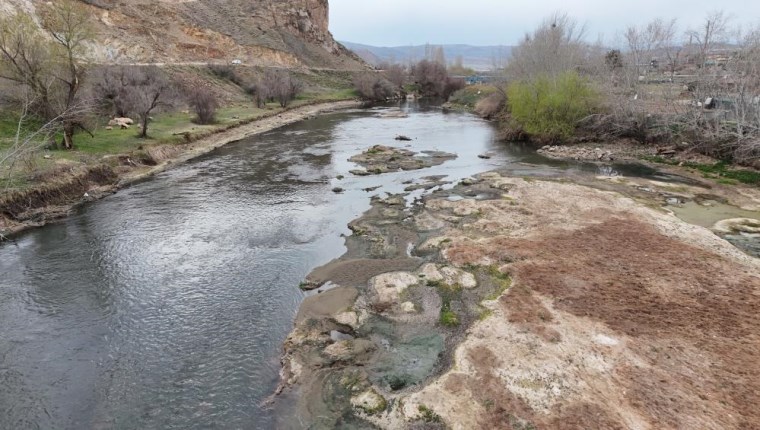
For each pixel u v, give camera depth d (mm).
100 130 39000
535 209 24438
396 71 107500
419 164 35906
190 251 20297
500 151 41312
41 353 13477
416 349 13477
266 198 27719
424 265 18297
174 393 11938
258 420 11023
